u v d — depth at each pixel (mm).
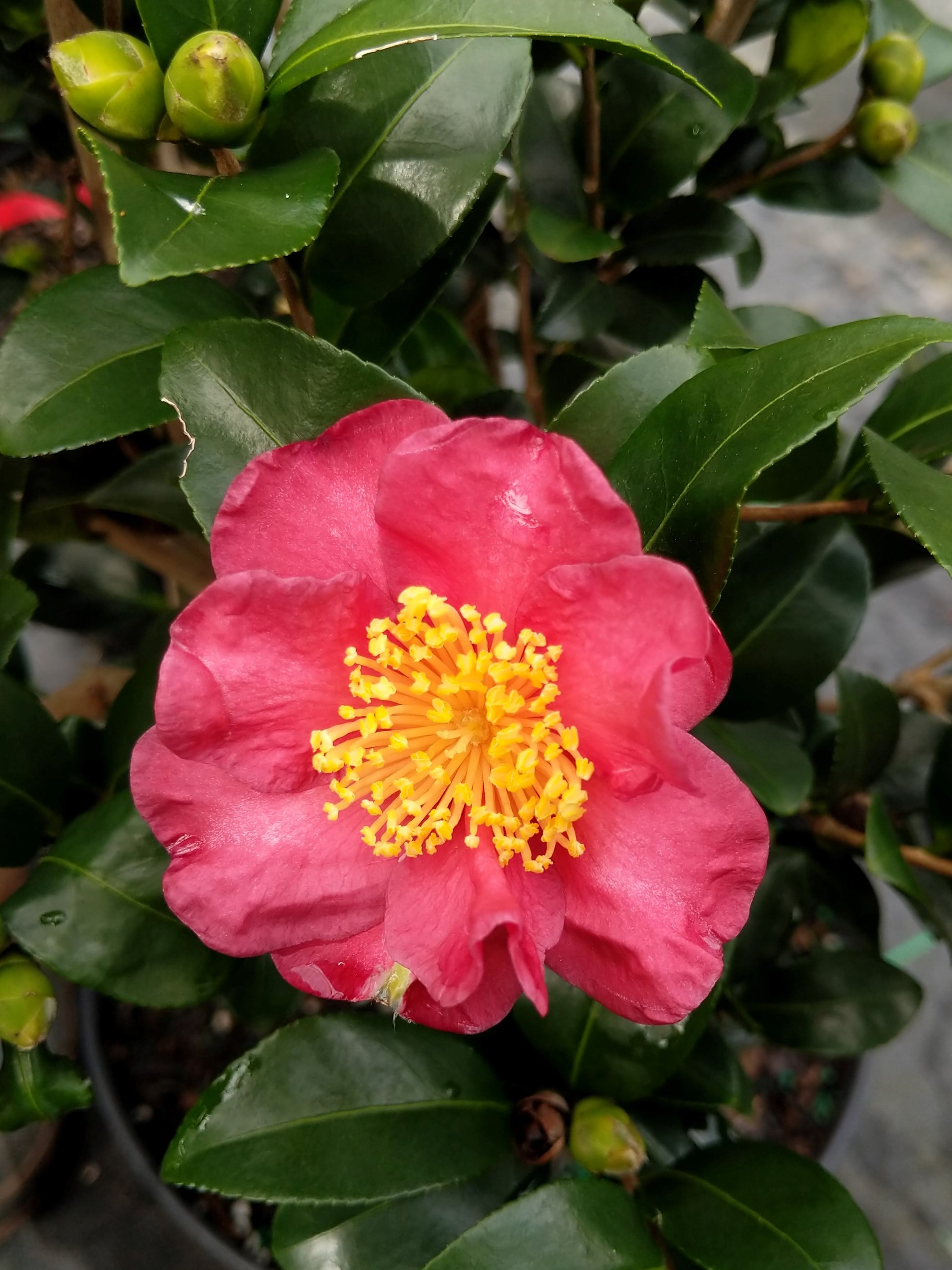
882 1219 349
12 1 194
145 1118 290
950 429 186
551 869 142
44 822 200
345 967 146
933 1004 385
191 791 140
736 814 130
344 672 140
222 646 129
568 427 157
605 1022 190
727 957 220
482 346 303
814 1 207
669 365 157
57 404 156
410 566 135
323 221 141
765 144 234
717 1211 180
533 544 126
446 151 160
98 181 195
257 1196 166
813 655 203
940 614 448
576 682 130
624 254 224
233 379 146
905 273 508
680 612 115
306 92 155
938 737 260
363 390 148
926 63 222
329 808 139
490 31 125
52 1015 176
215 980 177
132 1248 319
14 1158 303
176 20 139
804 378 133
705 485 137
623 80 203
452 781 150
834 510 191
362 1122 179
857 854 248
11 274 214
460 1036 202
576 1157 184
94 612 309
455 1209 200
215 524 133
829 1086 309
